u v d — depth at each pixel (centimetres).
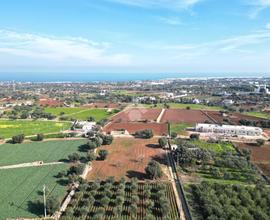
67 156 12694
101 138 14262
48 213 7975
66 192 9275
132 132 17162
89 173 10794
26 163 11881
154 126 18662
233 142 15062
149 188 9338
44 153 13162
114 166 11456
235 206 8156
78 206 8369
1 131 17400
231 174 10619
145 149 13625
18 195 9000
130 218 7775
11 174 10712
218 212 7662
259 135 16850
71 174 10181
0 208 8219
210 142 14825
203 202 8406
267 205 8288
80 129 17650
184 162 11300
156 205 8481
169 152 13212
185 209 8319
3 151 13462
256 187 9238
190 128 18425
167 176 10581
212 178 10425
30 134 16638
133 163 11806
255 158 12694
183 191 9294
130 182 9944
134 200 8438
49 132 17175
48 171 11006
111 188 9488
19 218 7731
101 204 8388
